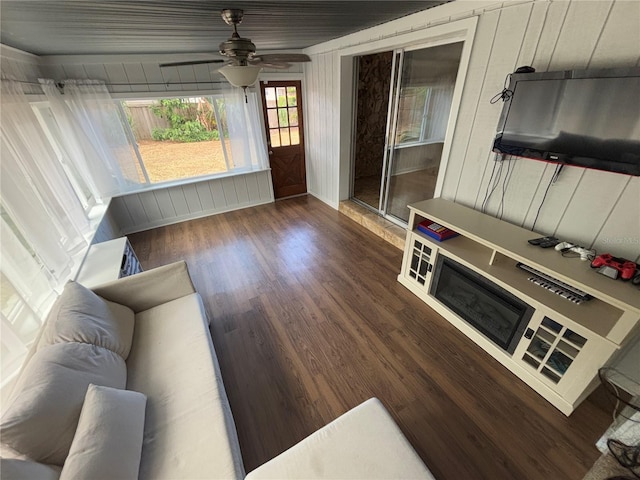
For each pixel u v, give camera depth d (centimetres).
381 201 383
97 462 95
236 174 440
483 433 151
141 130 423
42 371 112
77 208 259
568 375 152
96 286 181
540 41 165
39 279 181
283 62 237
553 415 158
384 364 193
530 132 172
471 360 193
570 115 151
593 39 145
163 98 362
